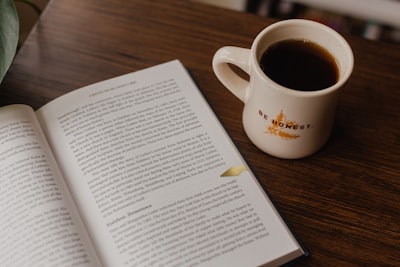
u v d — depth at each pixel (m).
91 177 0.54
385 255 0.52
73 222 0.51
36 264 0.48
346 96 0.63
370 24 0.95
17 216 0.51
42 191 0.52
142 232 0.50
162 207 0.52
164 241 0.50
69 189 0.53
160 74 0.62
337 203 0.55
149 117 0.59
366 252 0.52
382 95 0.63
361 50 0.67
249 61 0.52
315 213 0.55
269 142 0.56
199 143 0.57
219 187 0.54
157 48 0.67
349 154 0.59
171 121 0.58
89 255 0.49
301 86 0.52
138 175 0.54
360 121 0.61
